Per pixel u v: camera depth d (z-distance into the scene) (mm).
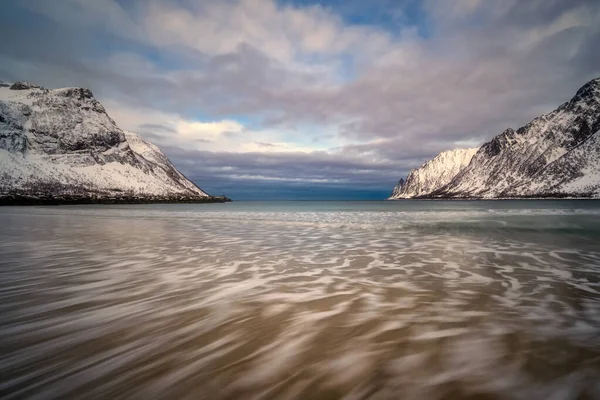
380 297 5281
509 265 8031
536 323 4043
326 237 14562
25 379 2857
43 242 12883
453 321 4133
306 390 2623
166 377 2852
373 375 2836
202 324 4129
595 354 3164
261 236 15117
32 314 4566
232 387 2682
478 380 2729
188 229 18812
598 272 7156
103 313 4598
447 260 8781
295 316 4387
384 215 33812
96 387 2719
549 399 2463
